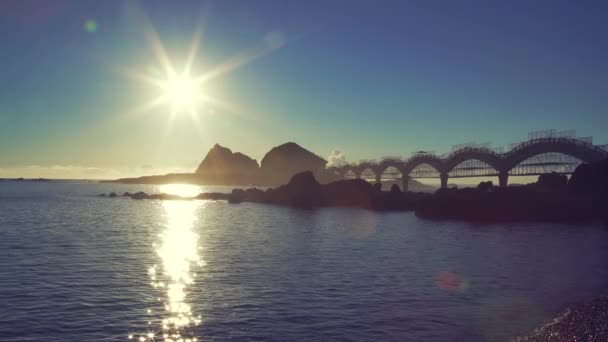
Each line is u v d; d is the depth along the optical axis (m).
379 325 20.02
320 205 136.75
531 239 52.97
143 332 18.91
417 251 43.00
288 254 40.75
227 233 59.88
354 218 89.44
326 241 51.12
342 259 37.97
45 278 29.03
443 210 86.75
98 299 23.89
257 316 21.23
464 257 39.25
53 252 40.50
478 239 53.16
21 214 90.88
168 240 50.94
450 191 91.75
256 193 164.50
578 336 18.33
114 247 44.34
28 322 20.03
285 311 22.06
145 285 27.28
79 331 18.97
